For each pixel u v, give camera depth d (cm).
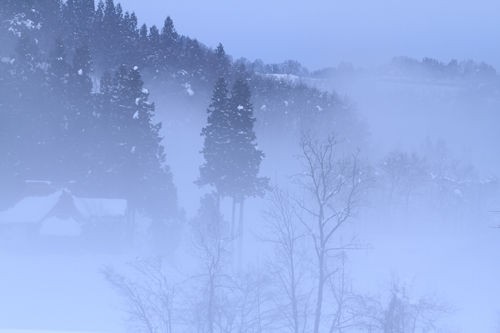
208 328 1741
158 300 1947
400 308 1817
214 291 1822
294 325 1788
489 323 2952
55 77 6181
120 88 5472
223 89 4931
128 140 5338
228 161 4791
